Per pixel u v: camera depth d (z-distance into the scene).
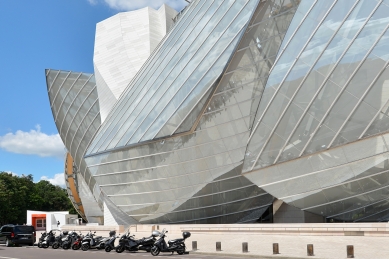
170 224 33.69
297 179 23.44
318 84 22.53
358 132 21.31
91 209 55.44
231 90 27.84
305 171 23.09
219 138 28.58
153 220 34.28
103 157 35.94
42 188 126.75
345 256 17.56
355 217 23.36
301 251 19.53
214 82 28.14
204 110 28.78
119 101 38.88
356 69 21.44
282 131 23.62
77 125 49.50
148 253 22.94
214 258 19.39
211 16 31.97
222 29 29.78
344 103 21.69
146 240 23.67
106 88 47.00
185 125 29.50
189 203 31.61
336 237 22.31
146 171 32.69
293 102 23.31
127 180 34.28
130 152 33.38
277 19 26.52
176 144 30.47
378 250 18.23
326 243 20.98
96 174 37.09
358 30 21.75
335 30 22.53
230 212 30.83
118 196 35.69
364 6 21.95
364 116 21.16
